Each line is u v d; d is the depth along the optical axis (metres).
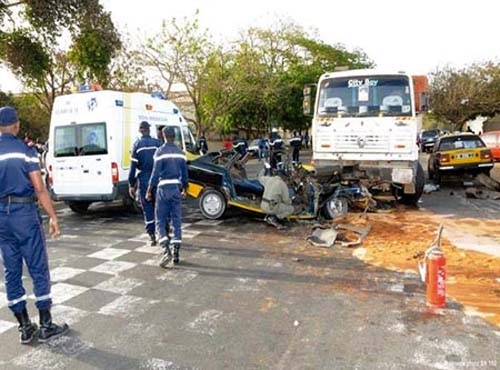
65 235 8.02
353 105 9.20
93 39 14.85
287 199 8.35
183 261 6.21
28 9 13.20
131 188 7.22
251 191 8.95
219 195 8.92
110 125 9.27
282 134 41.84
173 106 11.80
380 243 6.91
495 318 4.20
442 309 4.42
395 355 3.53
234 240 7.36
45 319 3.94
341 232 7.54
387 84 9.06
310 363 3.43
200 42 25.05
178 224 6.14
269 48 34.97
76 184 9.54
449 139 14.54
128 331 4.05
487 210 9.90
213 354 3.60
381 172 9.09
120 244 7.27
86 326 4.16
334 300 4.71
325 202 8.73
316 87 9.76
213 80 26.11
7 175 3.78
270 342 3.79
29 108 29.09
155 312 4.47
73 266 6.04
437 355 3.52
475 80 43.16
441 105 44.16
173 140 6.23
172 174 6.07
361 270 5.69
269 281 5.35
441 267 4.43
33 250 3.89
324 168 9.17
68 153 9.55
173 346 3.75
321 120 9.36
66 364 3.50
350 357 3.51
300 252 6.59
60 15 13.55
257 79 29.45
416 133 8.93
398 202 10.60
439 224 8.28
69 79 21.17
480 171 14.00
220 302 4.71
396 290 4.96
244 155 9.84
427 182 15.47
